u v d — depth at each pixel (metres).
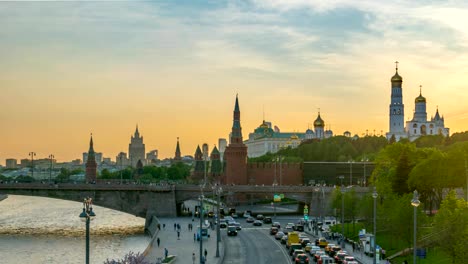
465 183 199.12
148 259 148.00
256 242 183.38
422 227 144.00
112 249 196.00
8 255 185.12
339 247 152.88
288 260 146.50
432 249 142.62
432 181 198.00
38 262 172.62
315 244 169.50
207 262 143.25
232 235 199.88
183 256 154.50
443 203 131.75
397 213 144.88
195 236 188.75
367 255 150.75
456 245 108.50
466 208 115.62
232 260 147.12
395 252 151.75
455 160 198.38
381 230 181.75
